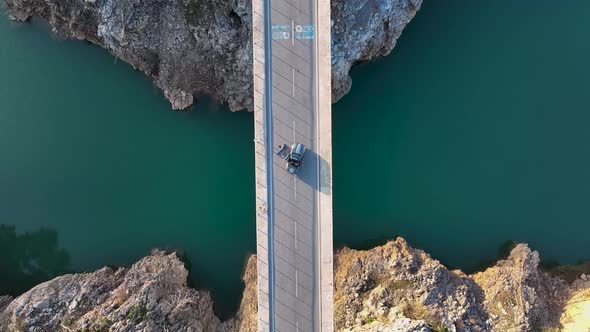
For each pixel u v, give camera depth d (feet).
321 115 114.42
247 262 134.31
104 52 133.80
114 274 131.23
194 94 132.16
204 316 127.34
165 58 126.82
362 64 132.77
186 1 118.01
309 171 114.93
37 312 121.39
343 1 117.60
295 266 115.14
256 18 112.68
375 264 126.41
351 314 120.78
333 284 125.08
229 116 133.69
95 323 117.08
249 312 123.75
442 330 114.93
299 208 115.14
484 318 120.78
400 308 119.03
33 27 133.28
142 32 122.72
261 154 114.32
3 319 122.83
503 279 125.70
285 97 114.21
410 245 134.21
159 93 134.00
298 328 115.14
